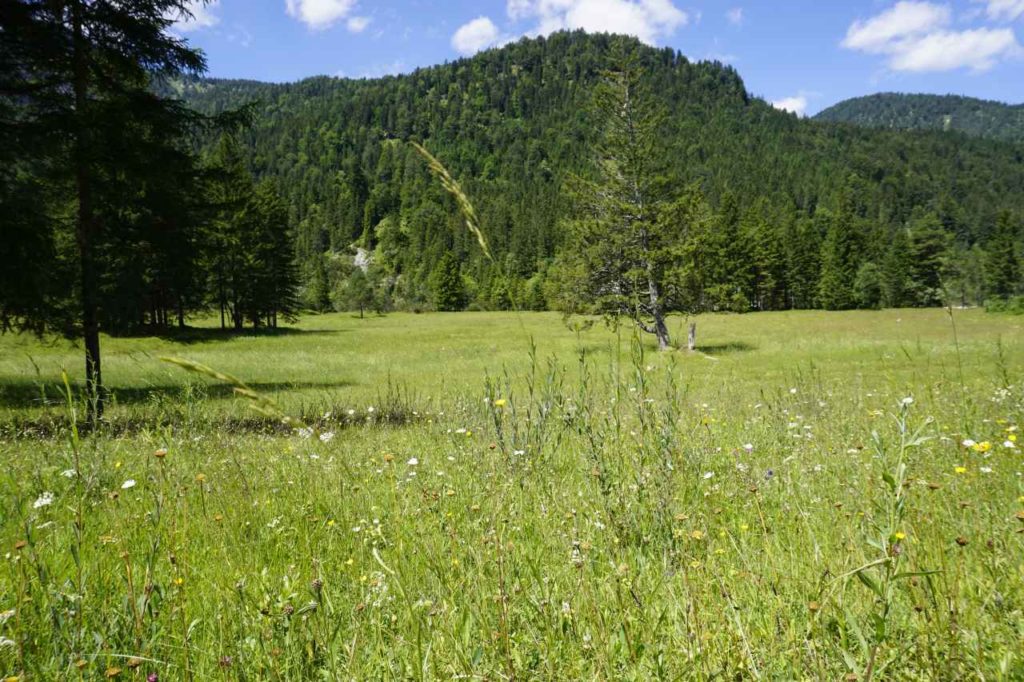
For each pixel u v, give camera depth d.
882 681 1.64
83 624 1.87
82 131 11.23
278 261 59.66
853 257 84.31
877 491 3.04
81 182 11.95
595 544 2.67
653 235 31.09
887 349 26.91
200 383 3.70
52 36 11.06
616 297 30.53
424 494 3.46
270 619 1.90
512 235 152.88
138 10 12.14
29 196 11.38
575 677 1.76
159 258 13.55
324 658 1.84
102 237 12.60
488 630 1.91
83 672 1.71
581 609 2.03
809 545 2.54
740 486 3.77
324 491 4.30
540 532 2.96
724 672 1.68
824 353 27.58
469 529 2.80
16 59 11.06
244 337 49.62
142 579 2.40
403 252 178.25
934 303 79.06
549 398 3.42
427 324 70.62
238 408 10.59
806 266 86.56
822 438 5.33
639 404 2.96
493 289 115.56
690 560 2.34
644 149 31.36
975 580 2.00
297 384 22.19
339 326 68.56
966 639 1.67
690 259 30.12
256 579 2.43
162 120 12.73
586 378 3.19
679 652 1.79
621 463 3.06
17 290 11.22
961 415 5.23
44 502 2.94
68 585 2.02
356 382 23.00
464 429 5.59
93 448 3.27
